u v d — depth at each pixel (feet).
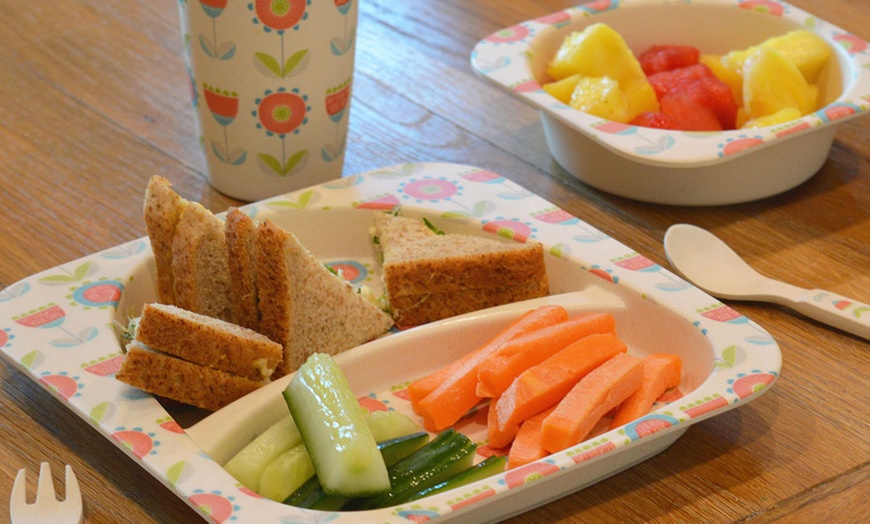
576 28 3.10
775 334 2.61
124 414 2.33
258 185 2.84
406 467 2.32
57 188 2.87
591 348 2.44
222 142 2.80
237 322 2.52
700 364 2.49
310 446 2.29
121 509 2.31
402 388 2.52
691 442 2.43
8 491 2.32
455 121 3.11
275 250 2.43
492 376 2.41
